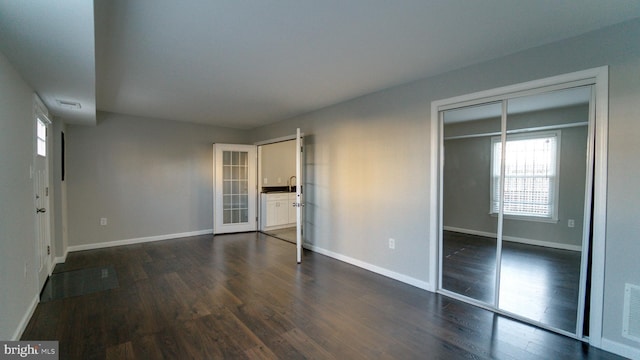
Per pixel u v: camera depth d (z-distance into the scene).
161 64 2.83
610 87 2.13
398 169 3.51
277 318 2.62
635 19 2.03
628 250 2.07
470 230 3.27
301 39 2.35
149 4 1.83
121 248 4.98
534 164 2.77
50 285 3.34
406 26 2.15
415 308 2.83
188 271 3.84
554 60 2.39
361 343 2.25
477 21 2.08
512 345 2.24
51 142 3.99
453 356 2.10
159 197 5.59
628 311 2.07
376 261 3.80
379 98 3.72
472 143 3.12
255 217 6.56
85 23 1.61
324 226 4.65
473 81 2.87
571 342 2.28
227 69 2.98
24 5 1.41
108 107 4.63
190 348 2.17
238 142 6.62
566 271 2.66
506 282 3.07
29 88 2.67
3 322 1.97
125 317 2.62
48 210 3.70
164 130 5.63
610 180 2.14
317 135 4.77
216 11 1.93
